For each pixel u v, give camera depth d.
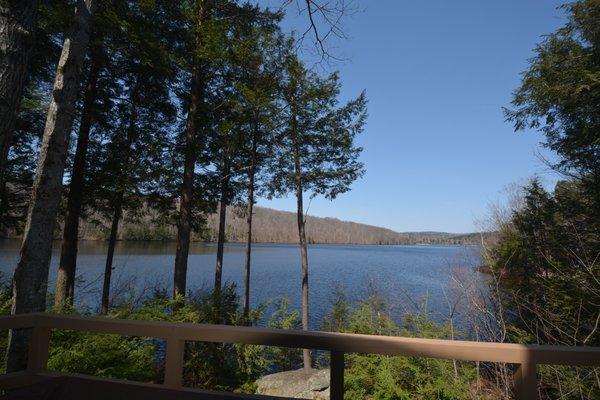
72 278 9.48
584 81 7.84
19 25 2.81
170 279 19.31
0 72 2.71
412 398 4.28
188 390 1.70
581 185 9.11
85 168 10.39
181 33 10.07
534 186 10.98
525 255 8.08
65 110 4.07
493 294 5.50
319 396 6.74
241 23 9.83
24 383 1.87
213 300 8.20
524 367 1.50
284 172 11.50
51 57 8.55
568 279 6.59
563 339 5.82
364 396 4.64
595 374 4.50
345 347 1.60
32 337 1.91
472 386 4.34
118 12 7.60
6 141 2.73
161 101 11.12
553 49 8.91
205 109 10.42
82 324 1.86
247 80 10.42
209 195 11.89
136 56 9.12
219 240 11.55
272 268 38.25
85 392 1.72
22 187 11.11
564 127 9.12
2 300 5.35
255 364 7.23
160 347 6.74
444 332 5.05
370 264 40.97
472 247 8.66
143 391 1.71
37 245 3.87
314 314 16.27
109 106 10.83
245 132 10.73
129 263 26.80
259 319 9.05
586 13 8.30
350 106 10.86
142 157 10.51
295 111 10.66
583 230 8.46
